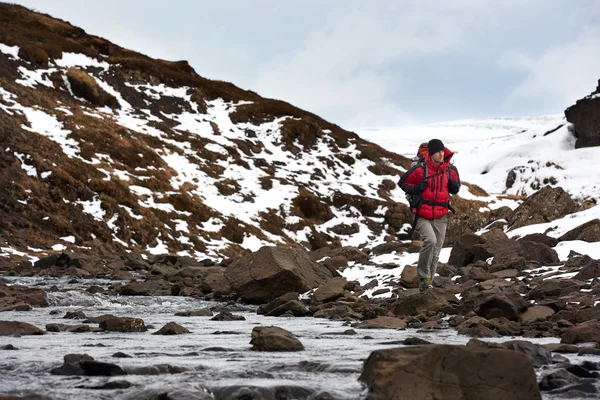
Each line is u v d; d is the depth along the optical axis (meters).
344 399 3.31
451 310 8.63
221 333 7.19
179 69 67.69
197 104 60.25
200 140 52.88
